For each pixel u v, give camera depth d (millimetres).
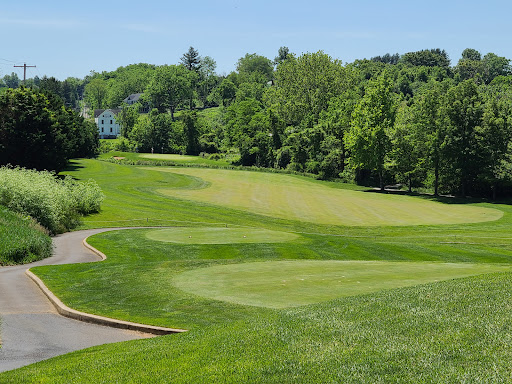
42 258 27656
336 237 35906
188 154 137375
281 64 131250
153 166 97438
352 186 89188
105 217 45594
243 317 13305
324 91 124562
